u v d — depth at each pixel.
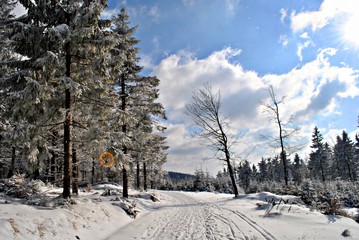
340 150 65.62
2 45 10.91
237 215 12.66
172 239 8.18
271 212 12.38
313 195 17.75
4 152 21.97
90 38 11.42
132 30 19.92
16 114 10.29
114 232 9.59
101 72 11.29
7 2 18.38
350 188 28.83
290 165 75.69
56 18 11.61
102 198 16.09
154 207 18.69
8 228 6.07
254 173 93.44
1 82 9.94
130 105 20.64
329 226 9.17
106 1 11.79
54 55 9.64
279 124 26.39
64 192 10.89
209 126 27.41
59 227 7.62
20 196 11.57
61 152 12.39
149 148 22.73
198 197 29.17
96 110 13.58
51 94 11.49
